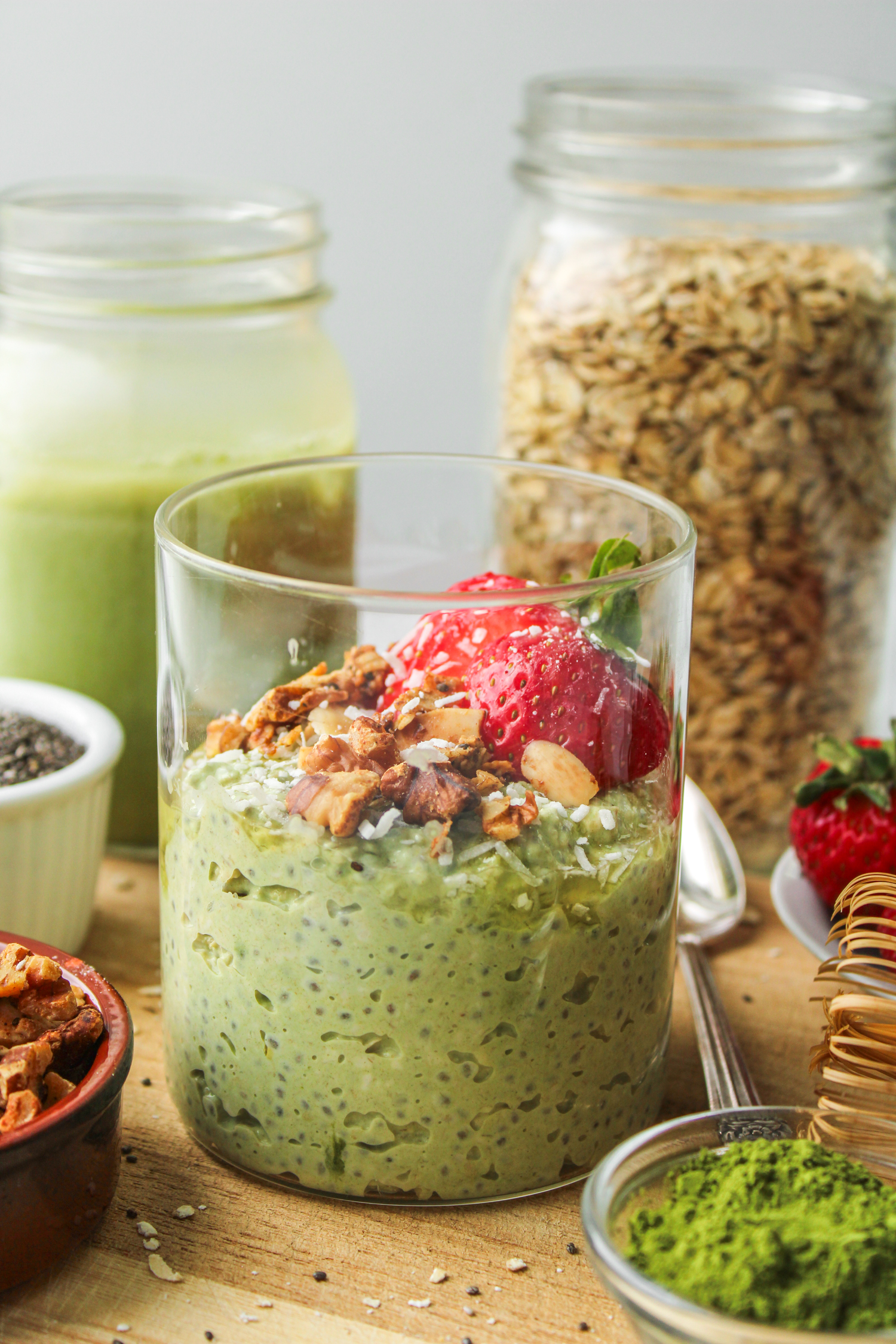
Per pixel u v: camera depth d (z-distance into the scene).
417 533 0.52
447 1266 0.45
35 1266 0.44
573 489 0.50
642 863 0.46
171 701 0.46
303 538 0.50
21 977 0.46
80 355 0.55
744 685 0.57
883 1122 0.45
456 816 0.44
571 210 0.57
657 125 0.56
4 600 0.56
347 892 0.44
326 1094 0.45
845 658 0.58
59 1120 0.44
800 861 0.53
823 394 0.55
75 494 0.55
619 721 0.45
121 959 0.53
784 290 0.55
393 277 0.71
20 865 0.52
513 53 0.66
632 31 0.65
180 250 0.58
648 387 0.55
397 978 0.44
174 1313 0.44
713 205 0.56
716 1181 0.44
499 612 0.45
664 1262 0.42
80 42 0.71
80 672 0.56
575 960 0.45
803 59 0.65
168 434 0.55
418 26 0.66
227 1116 0.47
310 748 0.45
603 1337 0.44
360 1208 0.46
